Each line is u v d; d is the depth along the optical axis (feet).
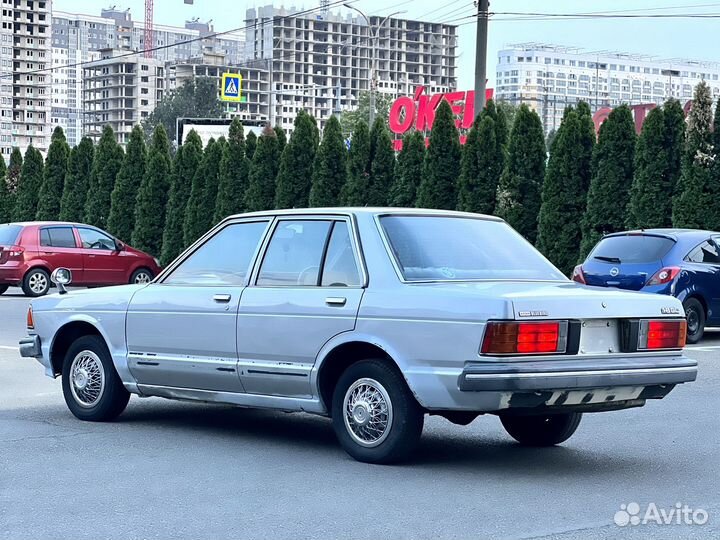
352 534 19.38
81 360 31.58
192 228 108.27
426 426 31.04
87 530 19.75
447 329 23.27
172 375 28.91
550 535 19.30
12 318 65.67
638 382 24.03
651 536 19.24
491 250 26.55
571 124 79.00
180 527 19.90
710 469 25.00
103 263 85.40
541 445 27.86
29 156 126.41
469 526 19.88
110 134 119.24
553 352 23.16
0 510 21.20
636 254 53.72
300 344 25.86
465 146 86.33
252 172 104.37
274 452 26.89
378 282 24.89
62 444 27.99
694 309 53.47
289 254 27.07
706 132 70.28
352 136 95.86
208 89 502.38
